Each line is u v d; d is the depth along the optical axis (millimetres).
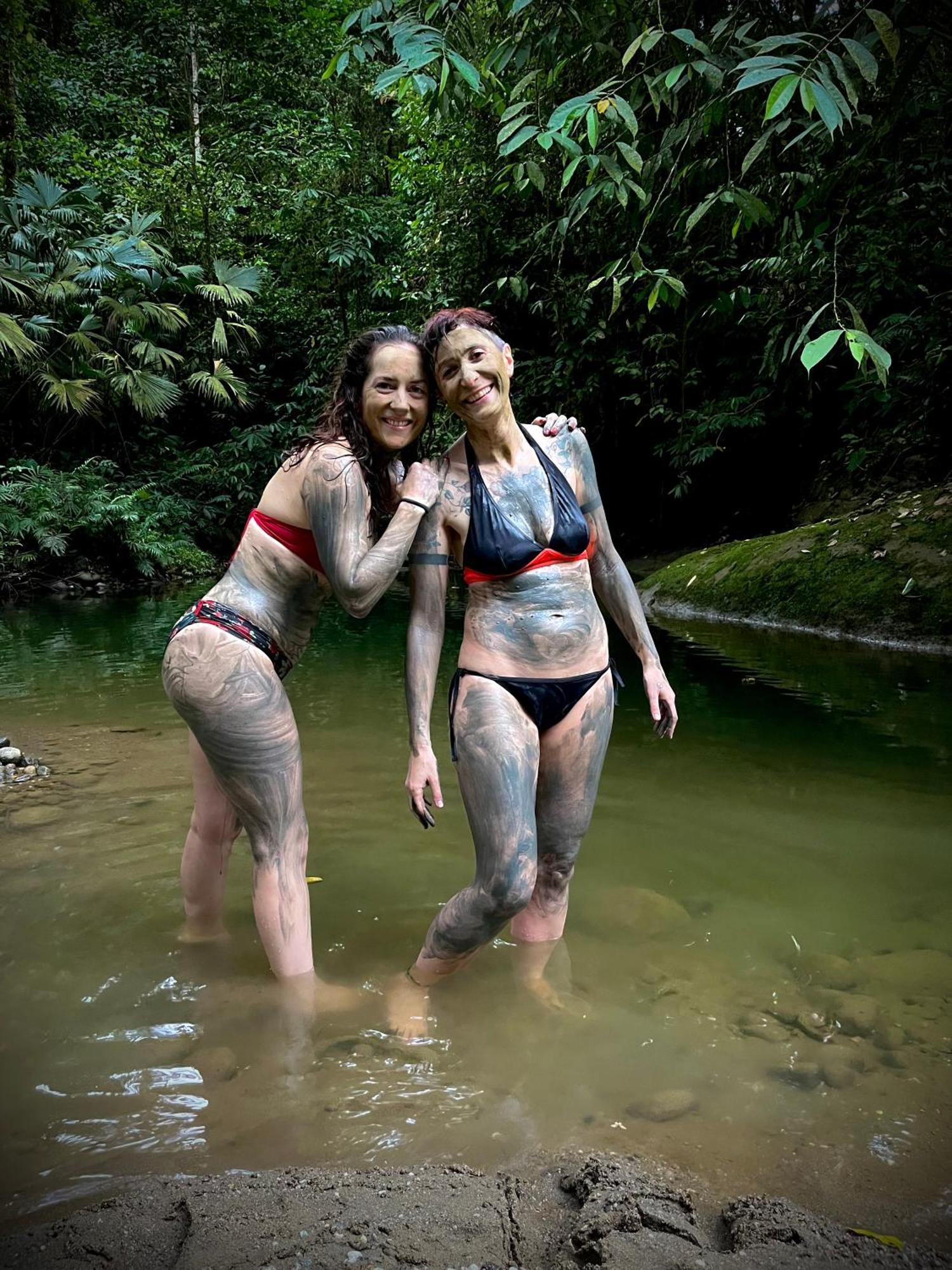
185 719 2582
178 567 13711
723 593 8852
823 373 10641
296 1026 2369
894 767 4426
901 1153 1854
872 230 6465
